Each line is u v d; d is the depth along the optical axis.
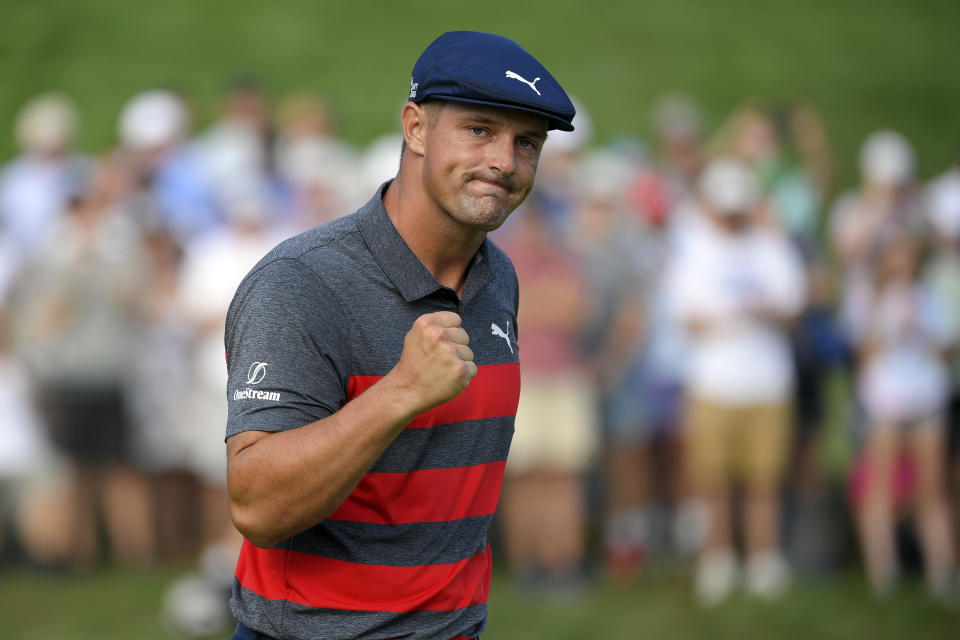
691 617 21.31
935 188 27.88
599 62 51.25
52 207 26.23
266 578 8.14
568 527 22.50
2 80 46.94
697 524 24.05
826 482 25.20
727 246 22.31
